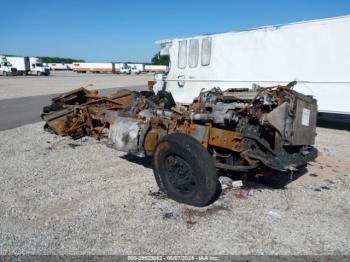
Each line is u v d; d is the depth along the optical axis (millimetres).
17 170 5805
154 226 3895
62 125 8180
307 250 3486
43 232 3756
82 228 3848
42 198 4656
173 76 13445
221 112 4805
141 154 5402
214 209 4332
